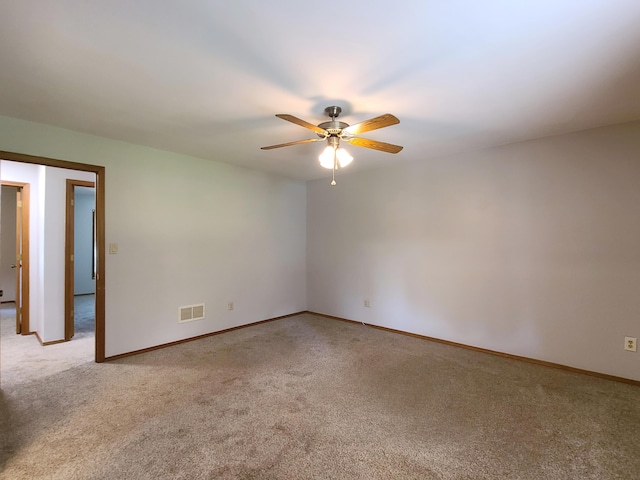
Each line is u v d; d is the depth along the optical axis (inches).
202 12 56.9
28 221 165.6
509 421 89.0
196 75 79.1
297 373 119.5
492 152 140.3
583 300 120.1
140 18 58.6
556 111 101.3
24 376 115.5
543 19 59.2
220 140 130.6
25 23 59.6
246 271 181.2
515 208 134.8
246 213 180.5
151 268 143.0
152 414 91.2
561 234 124.4
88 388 106.4
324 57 71.5
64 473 68.8
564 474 69.3
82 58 71.8
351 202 191.3
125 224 135.0
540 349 129.4
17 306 169.0
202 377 115.3
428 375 118.6
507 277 137.1
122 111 101.3
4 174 160.2
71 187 157.3
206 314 163.2
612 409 95.0
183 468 70.4
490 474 69.3
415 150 144.9
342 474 69.2
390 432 83.8
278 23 60.1
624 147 112.0
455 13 57.4
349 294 192.7
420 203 162.7
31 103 95.7
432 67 75.7
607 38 64.9
